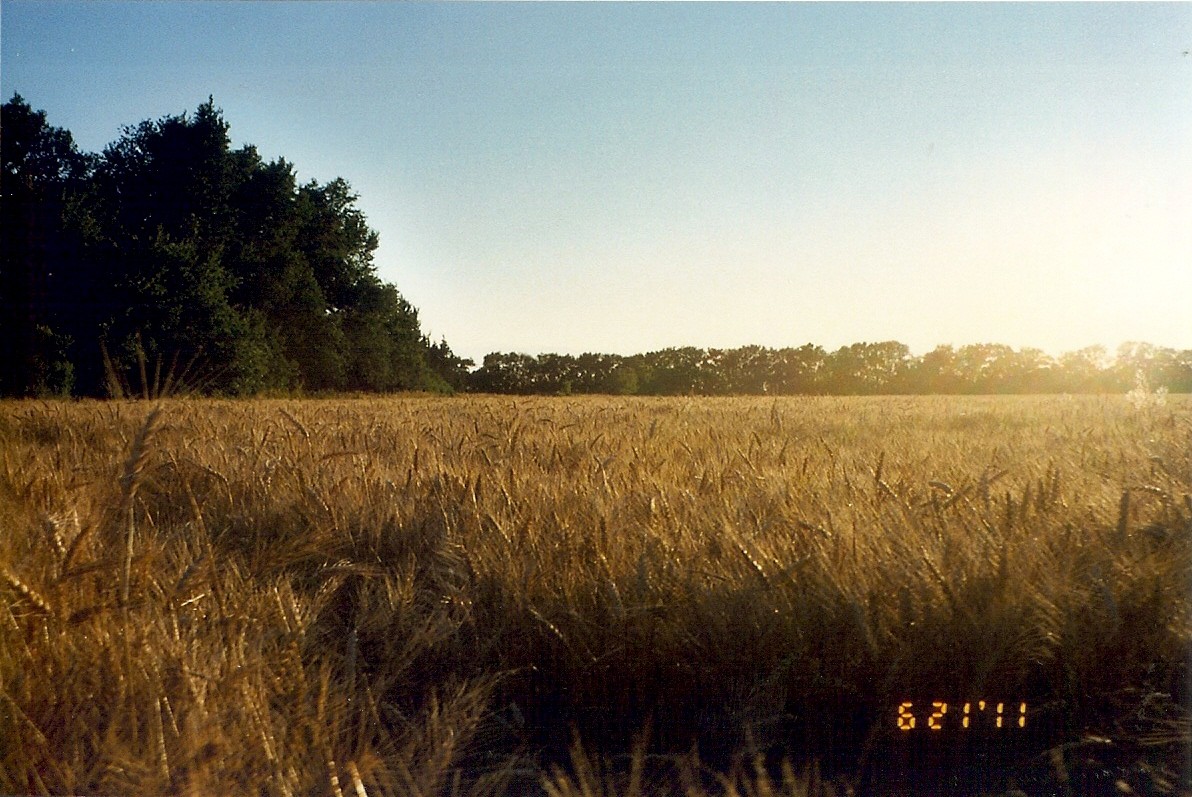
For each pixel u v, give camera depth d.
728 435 11.67
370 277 61.50
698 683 4.39
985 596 4.35
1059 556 4.76
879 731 4.16
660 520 5.45
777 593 4.50
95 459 6.99
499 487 6.21
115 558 4.13
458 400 33.25
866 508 5.56
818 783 3.69
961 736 4.18
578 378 86.69
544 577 4.75
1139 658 4.40
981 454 9.37
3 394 34.25
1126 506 4.96
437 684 4.42
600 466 7.00
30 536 4.50
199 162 49.22
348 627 4.83
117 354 35.12
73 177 46.28
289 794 3.18
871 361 69.25
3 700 3.41
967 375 59.25
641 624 4.43
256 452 8.29
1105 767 3.88
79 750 3.40
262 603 4.26
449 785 3.63
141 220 47.38
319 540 5.47
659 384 84.38
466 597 4.82
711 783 3.71
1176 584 4.56
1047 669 4.41
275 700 3.62
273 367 48.22
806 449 9.60
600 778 3.75
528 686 4.48
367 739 3.52
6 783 3.29
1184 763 3.87
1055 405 23.73
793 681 4.34
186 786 3.24
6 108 43.34
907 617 4.36
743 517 5.55
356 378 61.03
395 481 7.50
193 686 3.46
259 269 51.38
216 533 6.13
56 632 3.86
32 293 38.06
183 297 40.00
